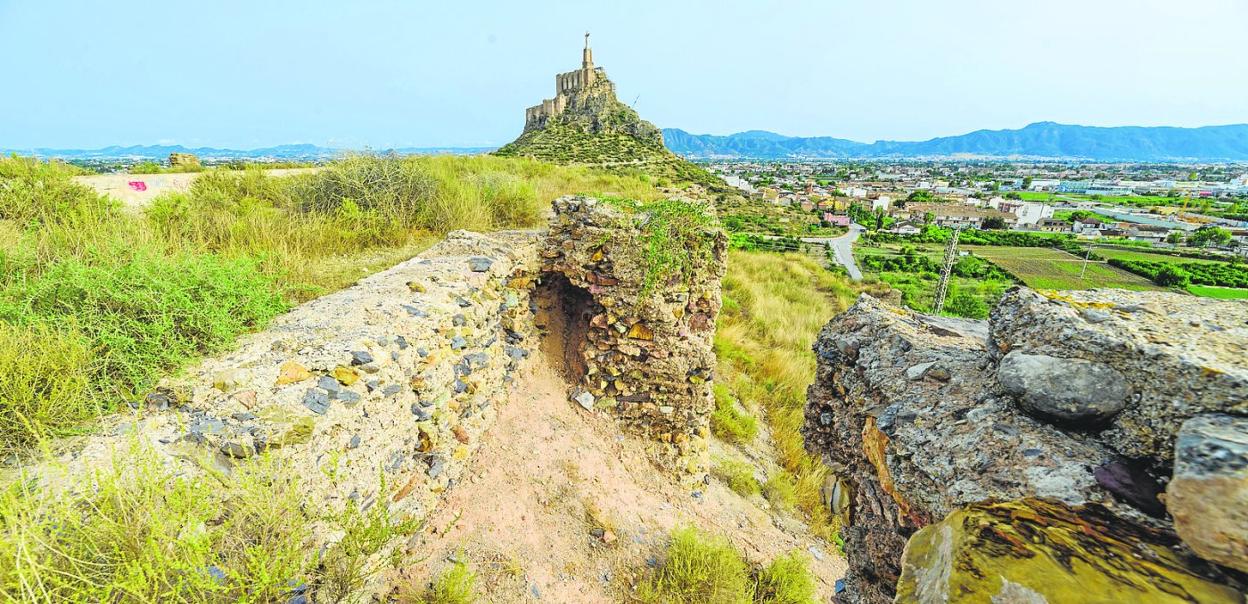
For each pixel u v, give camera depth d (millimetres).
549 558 4148
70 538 1798
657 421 5824
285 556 2238
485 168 15414
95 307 2988
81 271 3223
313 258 6164
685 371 5711
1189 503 1279
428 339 4035
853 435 2857
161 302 3123
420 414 3926
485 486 4484
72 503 1922
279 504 2346
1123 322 1847
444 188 8922
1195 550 1272
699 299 5789
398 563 3109
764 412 8359
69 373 2549
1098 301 2062
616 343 5746
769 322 11570
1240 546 1186
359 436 3180
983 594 1329
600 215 5676
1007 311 2199
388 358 3484
